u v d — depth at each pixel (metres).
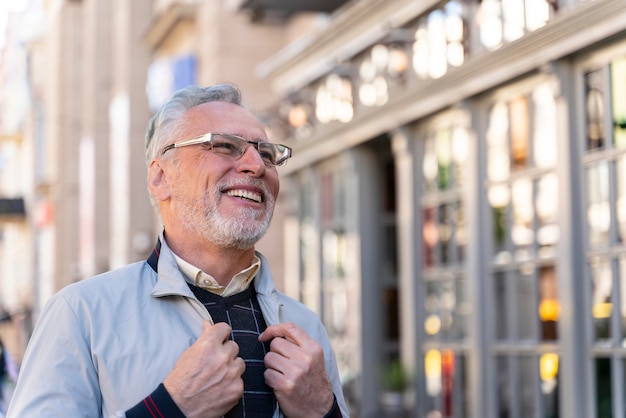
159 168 2.98
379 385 11.19
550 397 7.87
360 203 11.25
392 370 9.91
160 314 2.79
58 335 2.72
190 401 2.58
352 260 11.38
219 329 2.65
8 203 32.16
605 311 7.32
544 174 7.96
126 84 22.28
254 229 2.85
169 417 2.55
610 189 7.22
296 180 12.76
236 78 16.05
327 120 11.80
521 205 8.28
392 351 11.27
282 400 2.74
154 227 21.86
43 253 29.08
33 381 2.68
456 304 9.33
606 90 7.25
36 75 31.41
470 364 9.00
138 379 2.69
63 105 27.25
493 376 8.68
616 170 7.19
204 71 16.72
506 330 8.53
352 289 11.40
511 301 8.43
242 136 2.92
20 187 33.78
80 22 27.33
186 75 17.14
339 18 10.91
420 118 9.73
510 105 8.43
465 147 9.11
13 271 33.53
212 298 2.88
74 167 27.00
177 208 2.90
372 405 11.16
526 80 8.14
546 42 7.55
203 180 2.85
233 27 16.11
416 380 9.85
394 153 11.24
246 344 2.83
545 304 7.99
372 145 11.26
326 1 13.52
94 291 2.79
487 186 8.75
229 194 2.87
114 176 23.36
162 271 2.82
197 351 2.61
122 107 22.67
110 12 25.00
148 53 22.27
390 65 10.12
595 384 7.41
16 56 34.00
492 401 8.69
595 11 6.98
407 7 9.71
